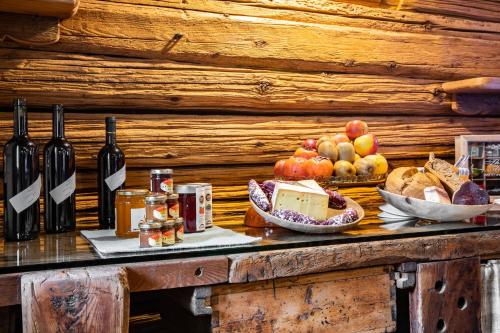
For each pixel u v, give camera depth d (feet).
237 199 7.58
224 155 7.41
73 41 6.42
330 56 7.87
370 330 5.65
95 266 4.52
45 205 5.96
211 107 7.30
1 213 6.28
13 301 4.21
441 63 8.74
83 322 4.24
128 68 6.73
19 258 4.60
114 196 6.24
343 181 6.79
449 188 6.75
